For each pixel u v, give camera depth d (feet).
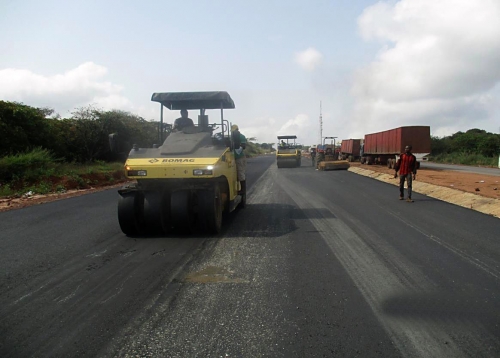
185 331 12.62
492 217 31.42
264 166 122.21
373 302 14.74
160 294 15.80
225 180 29.01
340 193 47.96
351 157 148.15
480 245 22.85
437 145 157.99
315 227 28.14
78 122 85.30
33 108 72.02
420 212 33.91
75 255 21.74
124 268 19.29
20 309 14.60
